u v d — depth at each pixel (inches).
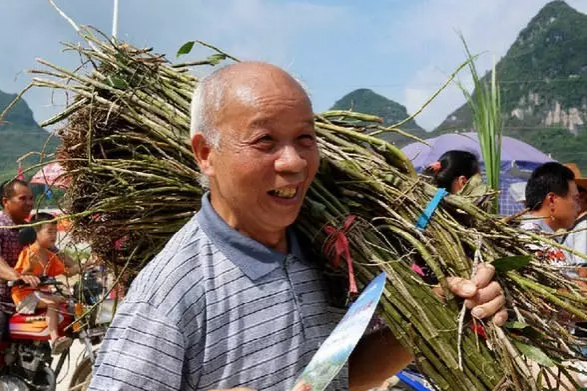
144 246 96.0
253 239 65.2
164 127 82.7
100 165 86.5
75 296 184.5
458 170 137.2
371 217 76.5
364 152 80.0
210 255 64.1
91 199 93.4
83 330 181.5
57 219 88.6
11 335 183.0
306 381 56.6
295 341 64.6
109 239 96.0
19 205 190.5
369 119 83.7
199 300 61.7
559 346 75.1
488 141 134.4
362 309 59.2
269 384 62.8
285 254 68.1
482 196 84.0
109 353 60.5
